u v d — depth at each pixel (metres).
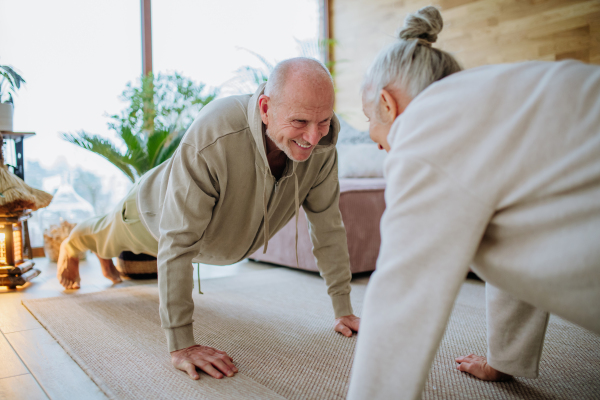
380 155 3.24
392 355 0.60
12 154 3.10
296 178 1.29
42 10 3.21
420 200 0.60
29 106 3.18
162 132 2.73
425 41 0.75
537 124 0.56
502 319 1.08
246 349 1.37
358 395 0.62
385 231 0.64
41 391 1.10
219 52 4.00
